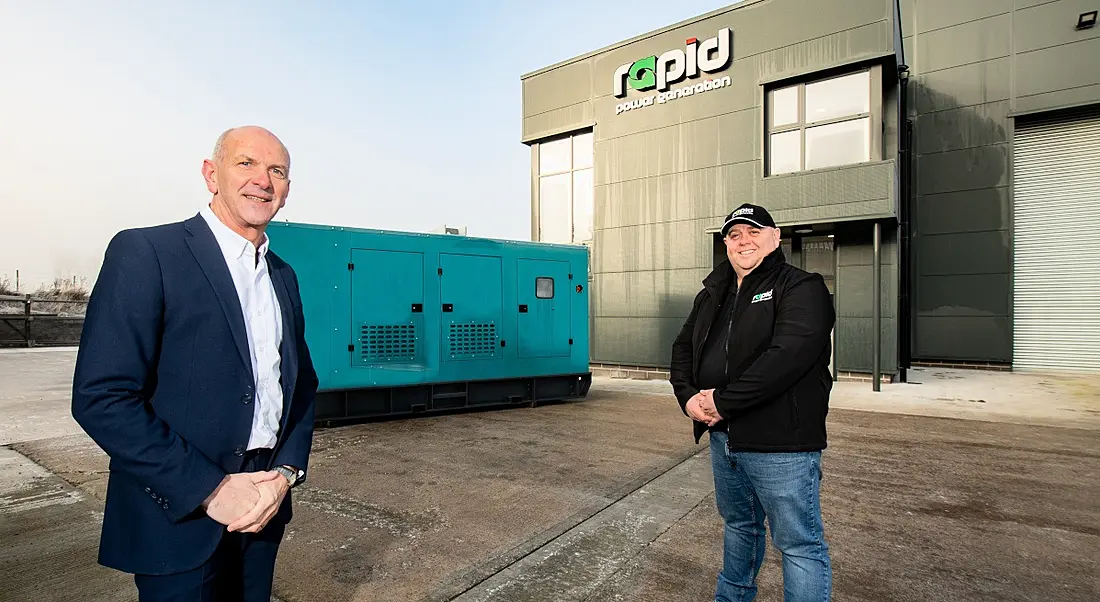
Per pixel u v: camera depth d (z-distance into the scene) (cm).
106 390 128
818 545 206
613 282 1278
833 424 678
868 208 941
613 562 312
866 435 621
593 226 1317
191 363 146
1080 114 1245
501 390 831
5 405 812
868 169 941
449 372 782
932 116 1369
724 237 234
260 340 165
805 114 1045
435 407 777
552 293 884
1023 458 529
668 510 395
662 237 1203
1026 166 1307
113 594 277
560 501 413
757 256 223
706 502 411
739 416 209
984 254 1315
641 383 1145
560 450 569
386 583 288
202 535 142
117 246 143
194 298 147
